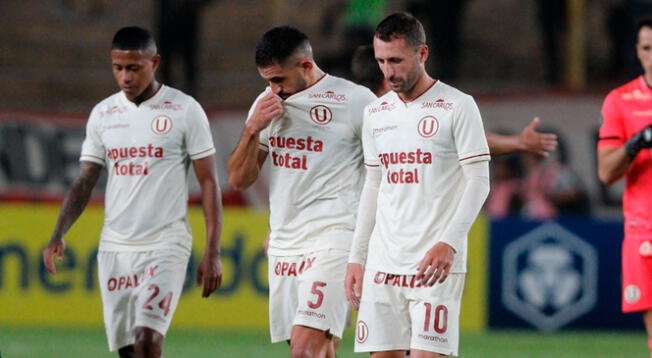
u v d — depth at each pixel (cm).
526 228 3906
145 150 2002
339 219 1875
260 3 6006
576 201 4772
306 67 1878
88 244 3797
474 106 1656
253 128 1830
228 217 3812
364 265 1775
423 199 1673
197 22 5531
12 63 5819
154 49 2012
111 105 2044
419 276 1602
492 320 3897
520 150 2016
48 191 4534
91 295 3784
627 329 3900
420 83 1684
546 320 3888
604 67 6038
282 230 1912
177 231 2009
